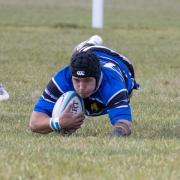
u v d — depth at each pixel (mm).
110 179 18016
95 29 75438
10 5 107312
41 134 25484
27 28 75062
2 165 19578
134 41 66062
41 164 19703
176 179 18266
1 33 69625
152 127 28516
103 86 23766
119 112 23875
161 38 69312
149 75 45750
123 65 25438
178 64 51406
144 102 35344
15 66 48125
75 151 21797
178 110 33281
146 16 94812
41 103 24422
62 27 77125
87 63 22703
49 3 114000
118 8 108375
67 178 18062
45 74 44781
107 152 21734
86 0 122188
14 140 24156
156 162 20375
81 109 23969
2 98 35031
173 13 101438
